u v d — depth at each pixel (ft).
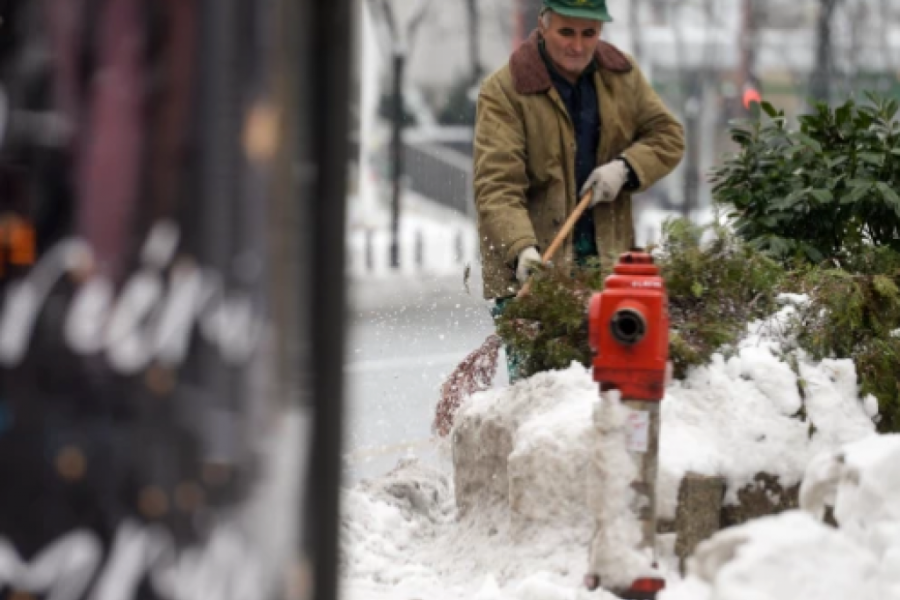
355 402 79.20
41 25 14.38
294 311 14.60
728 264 41.88
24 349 14.46
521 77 49.70
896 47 295.07
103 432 14.43
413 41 217.97
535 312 42.65
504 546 39.91
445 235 197.98
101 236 14.43
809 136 53.72
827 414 38.47
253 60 14.32
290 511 14.66
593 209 50.08
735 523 37.19
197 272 14.39
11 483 14.48
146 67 14.34
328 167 14.70
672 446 36.52
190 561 14.44
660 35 280.31
